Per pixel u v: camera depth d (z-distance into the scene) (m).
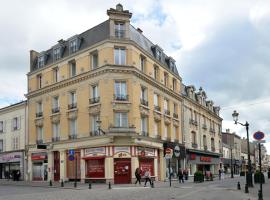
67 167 37.31
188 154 46.75
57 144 38.47
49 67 40.44
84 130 35.56
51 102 39.88
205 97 57.22
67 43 39.34
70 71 38.06
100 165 34.16
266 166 118.12
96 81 34.94
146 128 36.97
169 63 44.53
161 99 40.34
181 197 17.86
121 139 33.69
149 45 40.66
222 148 66.56
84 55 36.31
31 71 43.16
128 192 22.09
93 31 36.91
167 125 41.88
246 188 20.22
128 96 34.41
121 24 35.50
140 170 32.47
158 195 19.33
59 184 33.09
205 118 56.38
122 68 34.31
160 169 38.72
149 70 38.16
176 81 45.22
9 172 46.34
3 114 48.06
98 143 34.09
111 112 33.62
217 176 54.59
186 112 47.88
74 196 19.62
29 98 43.31
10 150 45.91
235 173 77.25
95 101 34.84
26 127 43.50
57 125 39.41
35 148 41.59
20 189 27.16
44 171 40.19
